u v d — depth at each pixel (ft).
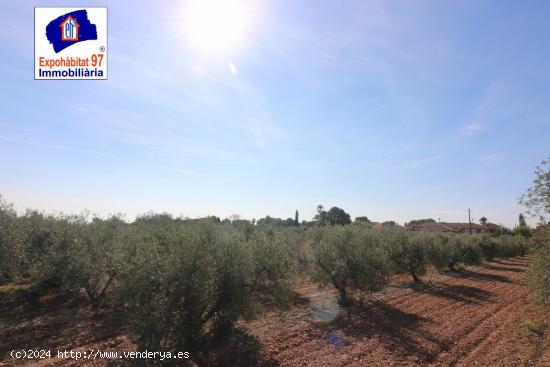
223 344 32.48
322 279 55.16
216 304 29.91
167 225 57.06
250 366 29.40
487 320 45.47
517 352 33.53
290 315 46.03
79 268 45.39
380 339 36.81
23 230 48.19
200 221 41.16
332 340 36.37
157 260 26.91
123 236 47.09
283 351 33.01
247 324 41.24
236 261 31.68
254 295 37.73
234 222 77.61
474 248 112.37
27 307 48.16
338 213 246.68
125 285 26.81
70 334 37.40
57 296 54.90
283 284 39.99
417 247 80.07
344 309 50.16
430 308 52.08
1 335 36.65
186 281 26.63
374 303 54.60
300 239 79.51
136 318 26.03
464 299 59.36
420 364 30.40
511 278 87.35
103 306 48.08
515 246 148.87
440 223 305.94
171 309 26.30
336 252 53.47
